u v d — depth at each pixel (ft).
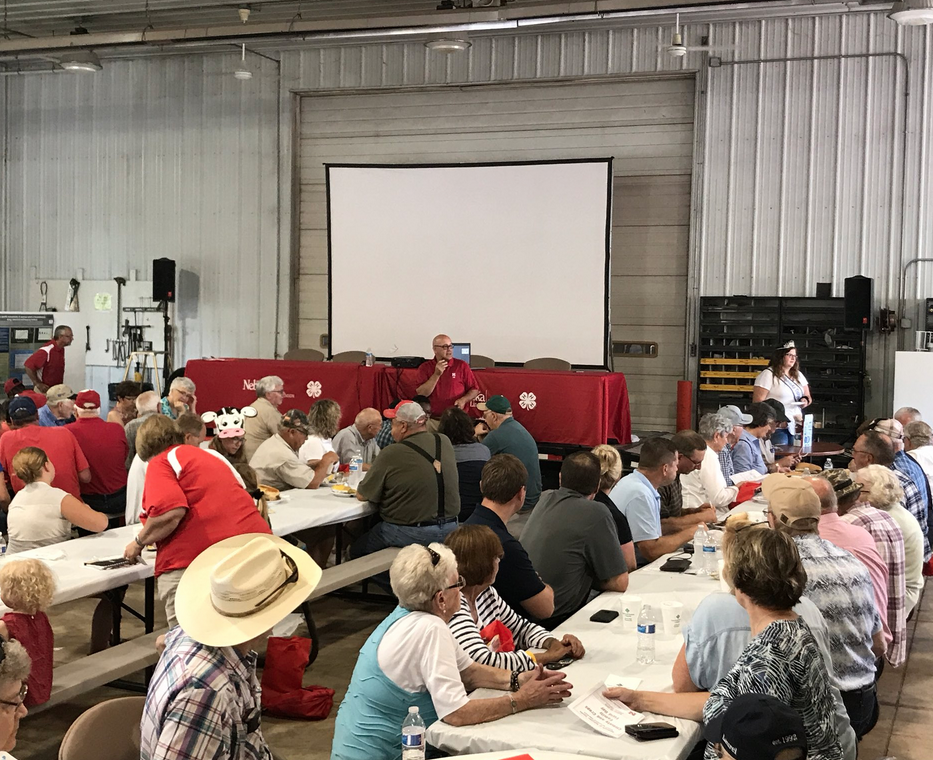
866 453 17.39
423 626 8.77
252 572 7.11
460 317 35.91
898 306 33.09
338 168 37.06
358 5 35.73
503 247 35.24
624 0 29.43
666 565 14.01
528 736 8.28
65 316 39.83
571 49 36.50
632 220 36.50
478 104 38.14
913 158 32.71
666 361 36.27
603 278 34.06
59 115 44.70
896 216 32.99
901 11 24.67
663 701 8.71
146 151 43.16
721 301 34.47
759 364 34.01
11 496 18.89
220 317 42.29
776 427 23.48
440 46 31.12
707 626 8.72
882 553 12.98
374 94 39.55
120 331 43.83
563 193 34.42
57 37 35.83
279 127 40.73
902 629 13.17
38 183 45.34
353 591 21.18
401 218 36.45
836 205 33.60
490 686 9.21
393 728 8.83
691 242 35.29
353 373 29.40
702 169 35.01
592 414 27.30
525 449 22.33
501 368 31.99
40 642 11.41
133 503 16.84
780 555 7.77
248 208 41.50
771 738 6.22
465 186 35.63
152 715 6.91
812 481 12.04
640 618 10.52
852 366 33.06
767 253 34.42
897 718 14.92
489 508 11.84
